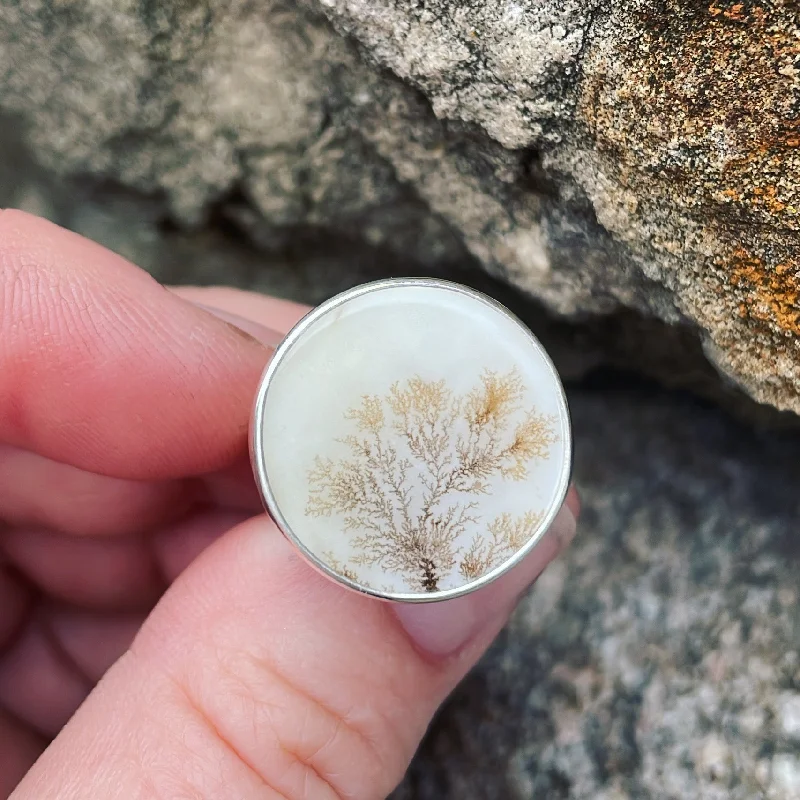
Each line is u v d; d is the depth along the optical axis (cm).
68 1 8
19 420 7
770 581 8
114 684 7
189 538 9
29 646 9
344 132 8
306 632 7
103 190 9
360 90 8
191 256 10
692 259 6
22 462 8
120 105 8
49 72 8
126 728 6
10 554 9
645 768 8
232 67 8
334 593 7
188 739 6
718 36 5
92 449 8
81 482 8
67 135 9
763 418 8
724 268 6
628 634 8
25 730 9
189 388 7
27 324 7
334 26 7
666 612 8
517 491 6
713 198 6
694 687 8
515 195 7
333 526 6
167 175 9
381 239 9
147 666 7
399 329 6
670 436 9
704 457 9
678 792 7
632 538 9
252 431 6
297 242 10
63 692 9
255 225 9
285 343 6
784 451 9
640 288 7
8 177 10
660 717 8
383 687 7
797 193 5
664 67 6
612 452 9
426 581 6
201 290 9
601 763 8
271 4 7
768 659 8
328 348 6
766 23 5
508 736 8
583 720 8
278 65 8
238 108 8
